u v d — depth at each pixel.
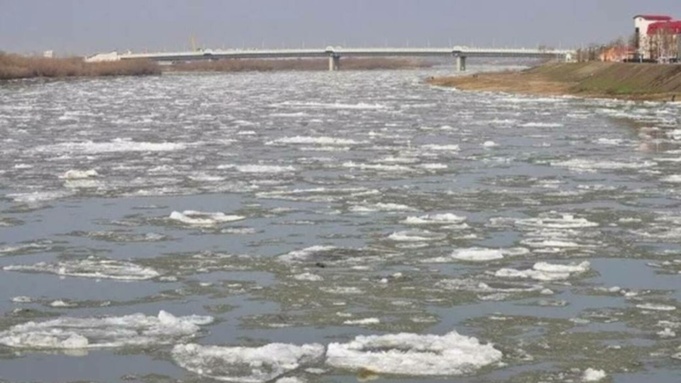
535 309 15.55
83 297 16.39
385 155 37.28
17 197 26.73
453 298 16.22
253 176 31.11
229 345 13.80
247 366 12.91
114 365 12.98
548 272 17.98
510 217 23.61
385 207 24.98
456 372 12.67
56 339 13.98
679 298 16.22
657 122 52.69
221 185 29.02
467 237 21.17
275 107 70.31
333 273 17.95
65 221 23.27
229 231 21.97
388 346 13.62
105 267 18.52
